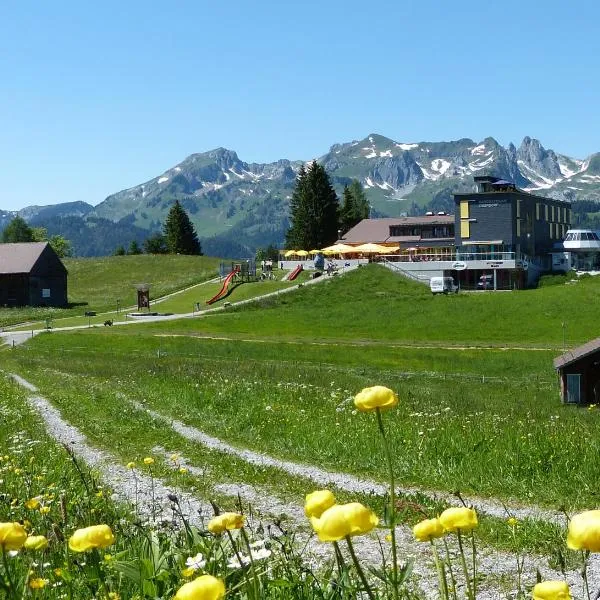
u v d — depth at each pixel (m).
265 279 116.88
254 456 19.83
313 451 19.80
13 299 114.38
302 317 86.75
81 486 13.03
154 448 21.02
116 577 5.85
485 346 68.62
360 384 43.28
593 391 39.69
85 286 135.88
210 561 5.72
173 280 135.50
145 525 8.92
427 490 15.72
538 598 3.36
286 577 5.98
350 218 177.75
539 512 13.62
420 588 9.02
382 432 3.96
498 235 117.62
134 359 57.91
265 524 12.95
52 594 5.71
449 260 112.81
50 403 29.88
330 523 3.13
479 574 9.83
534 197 125.75
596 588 9.41
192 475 17.38
